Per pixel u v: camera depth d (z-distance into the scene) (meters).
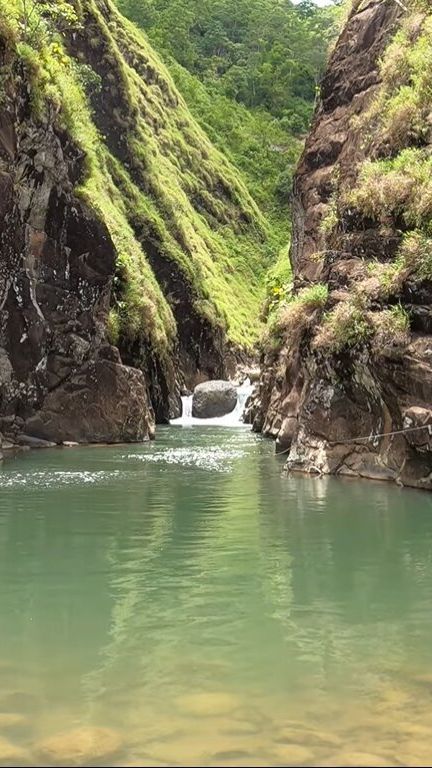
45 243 19.06
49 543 7.22
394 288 11.41
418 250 11.24
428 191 11.63
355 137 16.72
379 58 17.48
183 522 8.33
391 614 5.06
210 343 40.28
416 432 10.34
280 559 6.60
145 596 5.48
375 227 13.20
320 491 10.64
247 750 3.09
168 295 38.22
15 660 4.19
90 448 18.34
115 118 41.53
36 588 5.69
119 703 3.59
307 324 13.88
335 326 12.17
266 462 14.80
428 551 6.91
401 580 5.91
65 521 8.37
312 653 4.30
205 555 6.75
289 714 3.45
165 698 3.64
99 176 33.97
